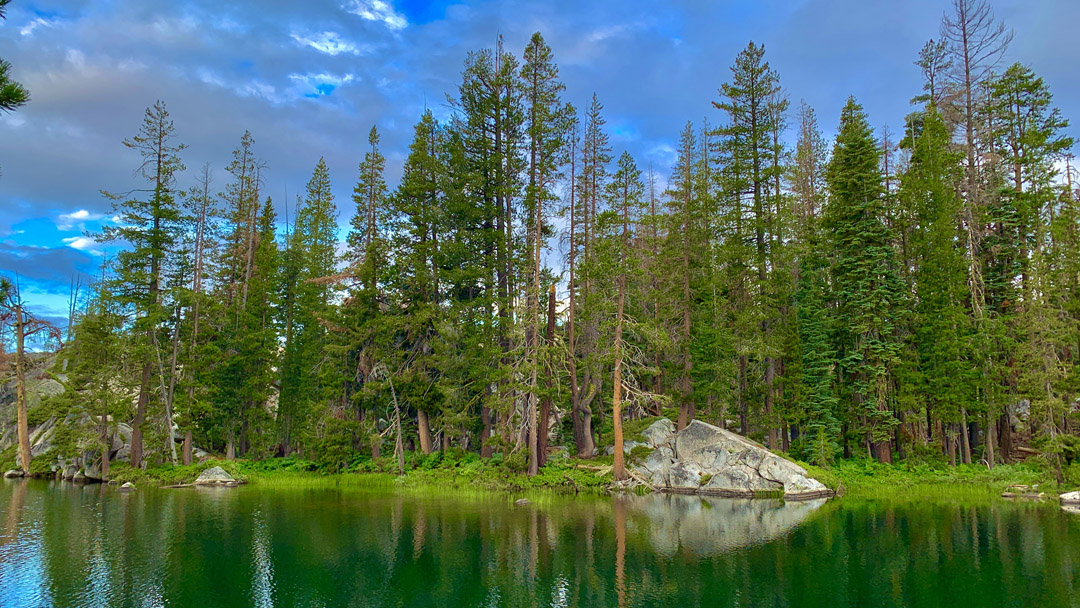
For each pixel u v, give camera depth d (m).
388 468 38.66
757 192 37.97
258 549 19.45
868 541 20.22
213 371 43.16
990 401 33.53
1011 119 38.72
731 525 23.11
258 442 42.28
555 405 40.31
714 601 14.49
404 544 20.11
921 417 34.53
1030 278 32.62
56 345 50.16
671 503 28.78
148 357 41.03
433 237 41.47
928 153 36.66
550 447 39.66
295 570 17.11
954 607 13.87
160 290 41.84
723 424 41.19
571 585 15.76
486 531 22.09
